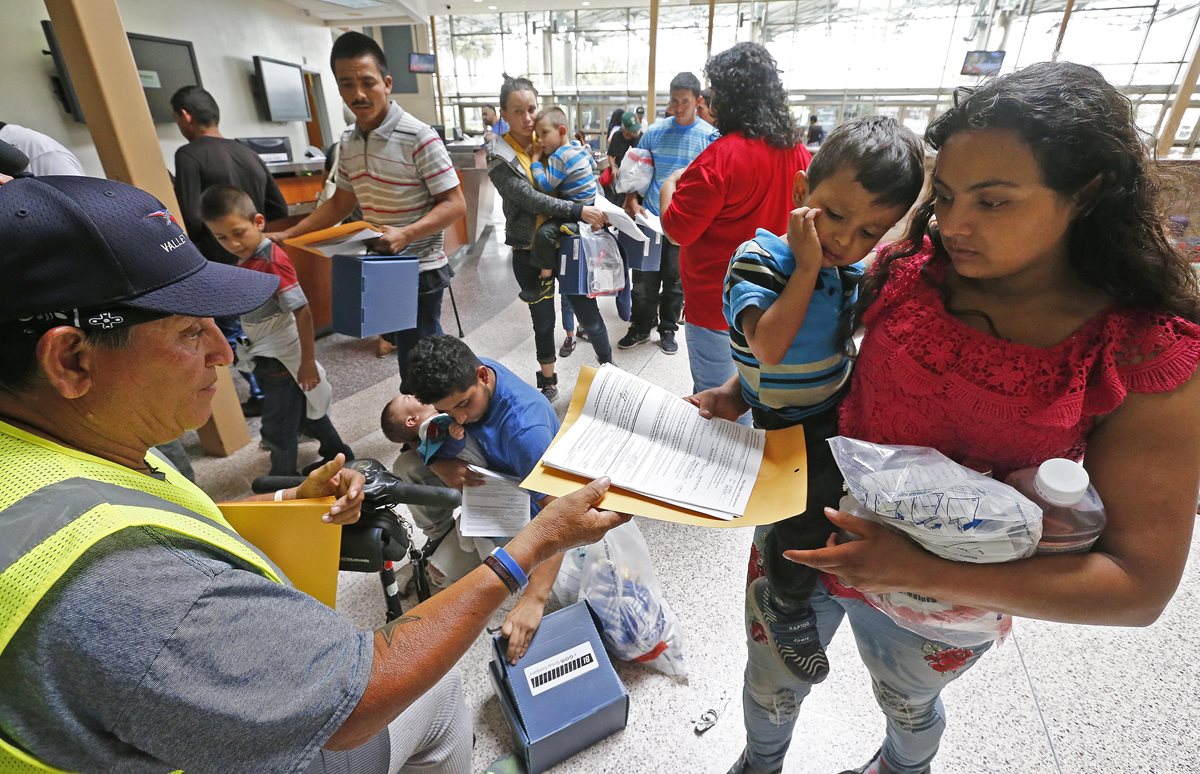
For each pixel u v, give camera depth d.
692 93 2.96
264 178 3.09
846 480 0.62
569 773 1.26
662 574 1.80
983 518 0.53
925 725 0.93
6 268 0.45
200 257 0.59
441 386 1.42
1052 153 0.46
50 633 0.42
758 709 1.02
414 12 6.29
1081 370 0.53
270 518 0.86
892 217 0.69
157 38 4.98
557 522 0.68
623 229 2.75
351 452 2.40
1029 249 0.51
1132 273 0.51
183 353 0.56
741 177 1.61
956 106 0.53
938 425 0.63
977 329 0.60
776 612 0.82
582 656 1.36
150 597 0.45
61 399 0.51
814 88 11.94
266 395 2.06
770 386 0.81
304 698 0.51
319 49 7.89
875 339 0.69
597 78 15.02
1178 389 0.50
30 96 3.92
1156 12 9.09
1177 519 0.52
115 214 0.49
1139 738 1.32
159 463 0.69
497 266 5.96
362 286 1.79
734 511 0.68
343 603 1.70
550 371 2.99
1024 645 1.54
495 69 15.41
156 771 0.49
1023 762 1.27
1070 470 0.53
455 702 1.00
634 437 0.79
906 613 0.71
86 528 0.45
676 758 1.29
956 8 10.60
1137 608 0.53
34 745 0.44
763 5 11.50
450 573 1.73
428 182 2.13
